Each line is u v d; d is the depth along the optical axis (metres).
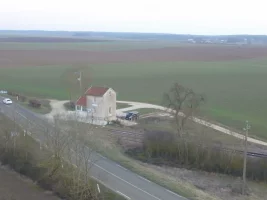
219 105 113.75
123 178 55.09
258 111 106.81
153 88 140.50
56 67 196.50
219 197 53.31
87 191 47.81
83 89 123.12
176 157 67.31
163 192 50.88
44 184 52.41
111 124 88.12
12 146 60.59
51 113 91.94
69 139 61.59
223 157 63.16
